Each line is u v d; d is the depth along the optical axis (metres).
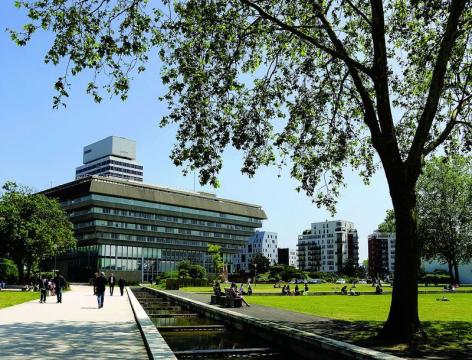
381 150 13.55
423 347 11.60
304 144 18.27
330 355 11.45
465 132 17.88
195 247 138.88
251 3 14.63
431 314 21.47
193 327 19.12
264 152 17.97
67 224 78.62
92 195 113.94
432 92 13.27
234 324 19.62
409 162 13.25
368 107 14.27
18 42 13.62
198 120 16.33
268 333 15.59
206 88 16.39
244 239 156.25
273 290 61.03
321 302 31.45
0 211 66.88
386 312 22.16
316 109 18.52
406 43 18.03
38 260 76.56
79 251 122.00
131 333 14.63
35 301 34.62
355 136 18.58
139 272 123.00
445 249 66.06
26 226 68.06
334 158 18.56
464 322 17.69
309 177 18.48
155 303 37.34
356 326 15.68
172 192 133.62
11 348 11.45
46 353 10.66
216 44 16.09
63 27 14.01
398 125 18.89
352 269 180.25
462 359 9.98
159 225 128.50
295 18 16.77
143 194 124.44
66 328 16.11
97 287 27.31
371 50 18.27
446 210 64.44
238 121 17.53
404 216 13.03
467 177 64.69
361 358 10.12
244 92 18.00
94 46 14.16
